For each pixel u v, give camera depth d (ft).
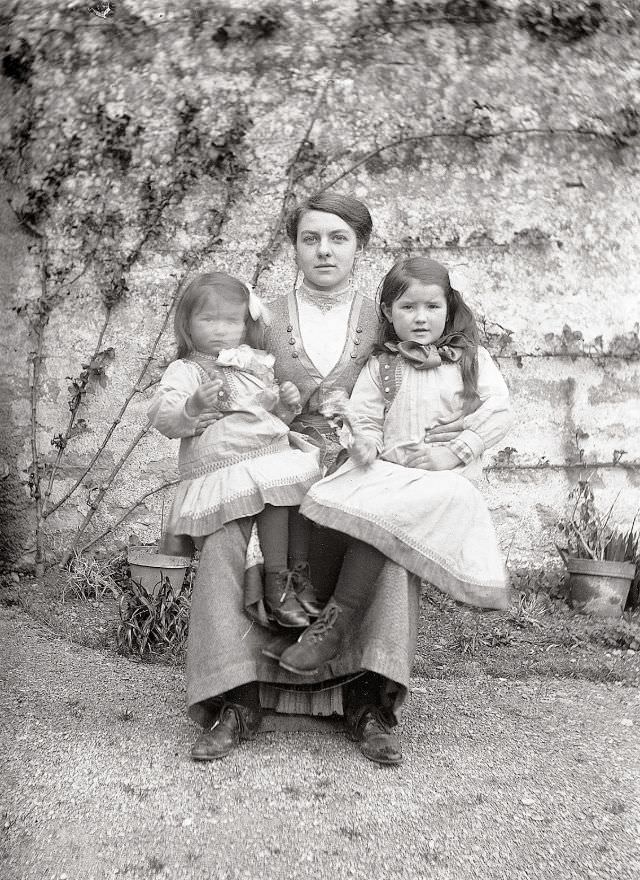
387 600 10.30
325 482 10.52
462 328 11.39
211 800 9.55
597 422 19.67
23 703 12.34
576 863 8.49
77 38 19.71
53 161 19.65
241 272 19.33
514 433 19.31
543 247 19.66
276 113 19.69
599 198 20.04
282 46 19.83
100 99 19.75
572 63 20.15
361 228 11.71
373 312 11.84
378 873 8.24
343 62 19.85
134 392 18.76
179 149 19.57
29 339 19.31
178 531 10.71
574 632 16.43
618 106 20.27
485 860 8.50
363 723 10.90
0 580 18.44
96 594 17.38
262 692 11.40
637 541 18.69
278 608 10.24
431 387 11.03
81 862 8.29
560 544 19.26
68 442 19.19
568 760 10.99
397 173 19.60
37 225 19.49
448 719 12.31
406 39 19.90
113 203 19.44
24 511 19.12
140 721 11.84
